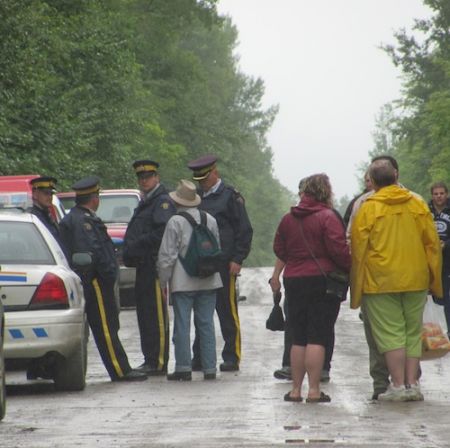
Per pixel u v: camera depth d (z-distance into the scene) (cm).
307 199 3962
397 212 3950
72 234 4662
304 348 3900
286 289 3938
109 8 17575
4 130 11200
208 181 4956
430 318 4034
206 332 4662
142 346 4903
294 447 2897
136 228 4850
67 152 12519
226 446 2930
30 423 3431
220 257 4659
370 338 3994
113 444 3003
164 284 4681
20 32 11175
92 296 4628
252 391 4194
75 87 14688
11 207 4578
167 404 3847
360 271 3947
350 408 3688
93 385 4516
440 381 4453
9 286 4128
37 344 4119
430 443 2959
